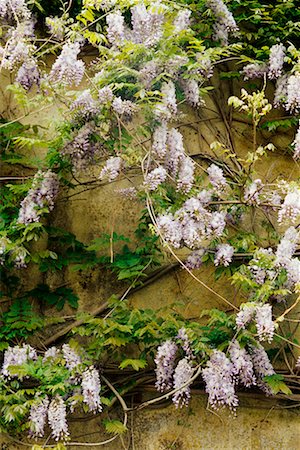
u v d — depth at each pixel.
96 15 3.64
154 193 3.32
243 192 3.39
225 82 3.76
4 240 3.25
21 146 3.50
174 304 3.38
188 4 3.63
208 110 3.72
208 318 3.48
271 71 3.59
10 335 3.30
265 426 3.38
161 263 3.51
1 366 3.31
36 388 3.21
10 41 3.40
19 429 3.21
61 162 3.37
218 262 3.35
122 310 3.34
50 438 3.30
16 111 3.62
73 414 3.35
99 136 3.32
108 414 3.36
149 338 3.29
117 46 3.39
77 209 3.56
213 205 3.40
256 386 3.38
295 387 3.37
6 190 3.44
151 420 3.37
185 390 3.19
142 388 3.36
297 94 3.44
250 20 3.73
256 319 3.14
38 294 3.45
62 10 3.62
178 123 3.68
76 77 3.30
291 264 3.23
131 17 3.50
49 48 3.60
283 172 3.68
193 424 3.37
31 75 3.38
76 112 3.31
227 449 3.36
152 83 3.31
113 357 3.38
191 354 3.22
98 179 3.54
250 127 3.72
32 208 3.32
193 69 3.45
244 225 3.56
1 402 3.19
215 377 3.16
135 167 3.37
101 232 3.54
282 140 3.72
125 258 3.46
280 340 3.44
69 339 3.41
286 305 3.48
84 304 3.47
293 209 3.24
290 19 3.76
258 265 3.26
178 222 3.26
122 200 3.57
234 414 3.37
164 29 3.38
